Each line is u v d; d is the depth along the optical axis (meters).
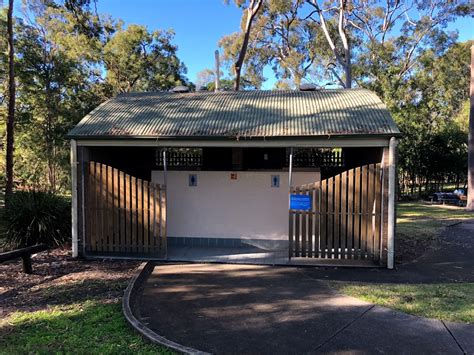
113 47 26.22
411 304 5.14
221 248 8.56
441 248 8.88
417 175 24.91
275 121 7.71
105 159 8.62
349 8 23.34
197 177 8.79
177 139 7.40
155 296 5.62
